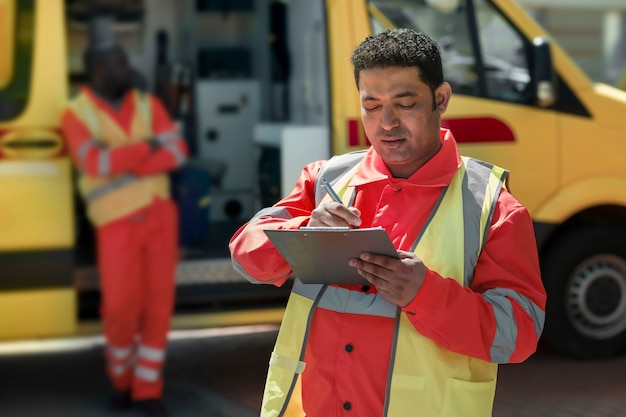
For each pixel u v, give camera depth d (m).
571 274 6.39
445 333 2.15
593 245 6.40
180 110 7.70
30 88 5.21
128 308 5.15
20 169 5.17
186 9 7.62
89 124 5.12
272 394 2.40
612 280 6.50
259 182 7.40
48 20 5.25
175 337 7.12
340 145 5.74
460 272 2.25
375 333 2.29
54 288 5.24
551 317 6.38
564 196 6.16
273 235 2.16
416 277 2.10
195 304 5.73
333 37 5.76
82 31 6.18
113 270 5.10
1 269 5.16
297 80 7.07
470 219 2.29
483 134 5.99
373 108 2.29
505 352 2.20
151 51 7.50
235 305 5.77
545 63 6.02
